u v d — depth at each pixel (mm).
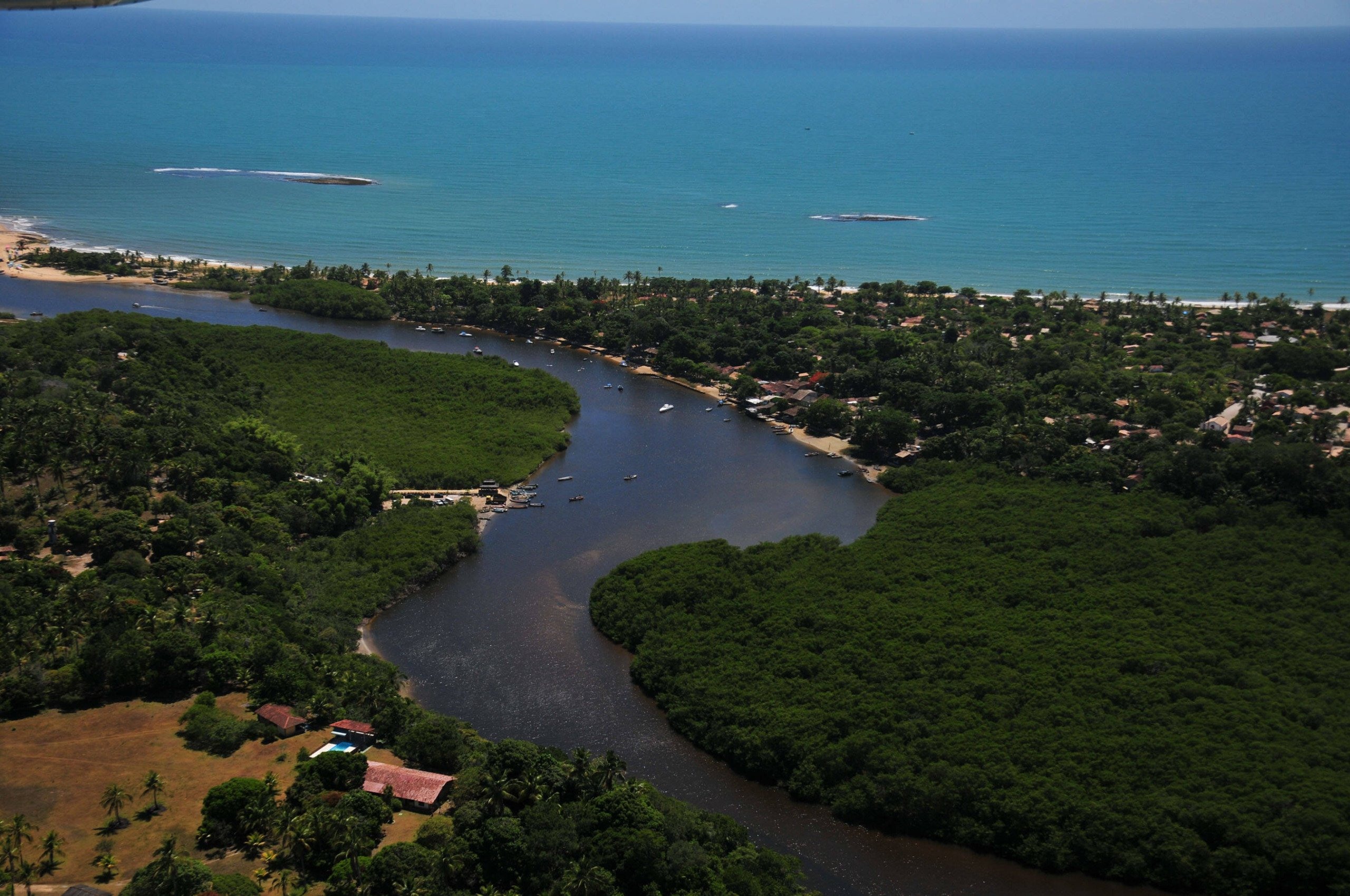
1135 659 163625
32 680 145875
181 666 153750
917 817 139625
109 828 121000
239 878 109500
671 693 167000
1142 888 130750
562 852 118812
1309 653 164375
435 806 127750
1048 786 139625
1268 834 128375
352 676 157000
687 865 118750
